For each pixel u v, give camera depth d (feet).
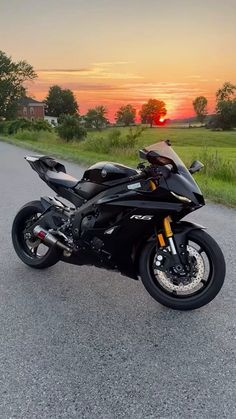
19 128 145.59
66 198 14.35
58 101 476.95
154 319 12.46
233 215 23.85
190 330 11.86
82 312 12.88
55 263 15.49
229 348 11.02
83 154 58.18
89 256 13.48
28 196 28.68
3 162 51.08
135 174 12.29
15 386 9.55
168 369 10.17
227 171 38.52
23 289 14.38
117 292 14.21
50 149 68.80
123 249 12.67
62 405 8.98
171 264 12.24
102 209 12.61
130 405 8.99
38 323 12.21
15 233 16.42
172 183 11.55
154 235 12.60
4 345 11.10
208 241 12.26
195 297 12.57
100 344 11.19
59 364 10.33
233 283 14.78
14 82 282.56
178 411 8.82
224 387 9.55
